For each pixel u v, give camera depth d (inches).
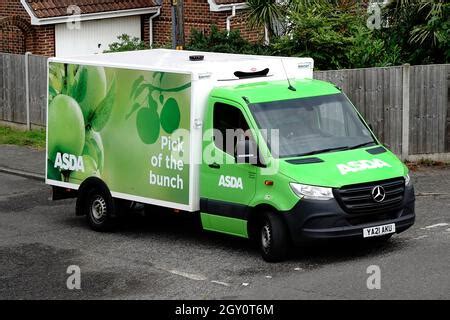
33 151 964.0
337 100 613.6
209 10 1208.2
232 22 1203.2
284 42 912.3
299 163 568.1
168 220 701.9
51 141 703.7
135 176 645.9
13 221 717.9
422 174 816.9
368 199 560.1
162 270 573.0
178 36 859.4
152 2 1259.8
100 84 664.4
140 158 639.8
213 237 650.2
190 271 567.5
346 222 554.6
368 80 844.6
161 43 1266.0
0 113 1079.0
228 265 575.5
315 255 584.7
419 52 950.4
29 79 1040.8
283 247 568.1
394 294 503.5
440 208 696.4
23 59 1042.7
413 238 614.5
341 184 553.3
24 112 1053.8
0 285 558.6
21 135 1027.9
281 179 562.6
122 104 649.6
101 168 669.3
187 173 610.5
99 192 674.2
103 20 1227.9
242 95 594.2
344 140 599.2
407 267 550.6
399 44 968.9
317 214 550.9
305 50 904.9
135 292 532.7
